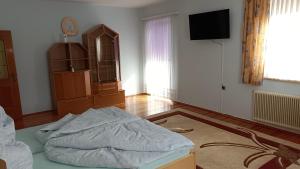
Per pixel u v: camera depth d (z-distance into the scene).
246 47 3.59
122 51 5.79
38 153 1.85
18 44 4.40
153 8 5.50
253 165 2.45
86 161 1.59
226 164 2.49
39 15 4.56
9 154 1.39
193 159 1.92
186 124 3.78
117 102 5.28
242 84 3.84
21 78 4.51
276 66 3.32
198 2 4.37
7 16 4.22
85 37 4.99
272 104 3.41
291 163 2.46
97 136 1.82
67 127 1.97
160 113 4.44
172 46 5.16
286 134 3.25
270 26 3.31
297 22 3.03
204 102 4.62
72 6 4.93
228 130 3.46
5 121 1.89
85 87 4.80
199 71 4.61
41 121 4.21
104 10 5.38
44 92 4.82
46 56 4.75
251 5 3.44
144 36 5.97
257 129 3.47
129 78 6.04
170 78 5.36
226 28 3.82
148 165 1.67
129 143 1.74
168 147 1.75
